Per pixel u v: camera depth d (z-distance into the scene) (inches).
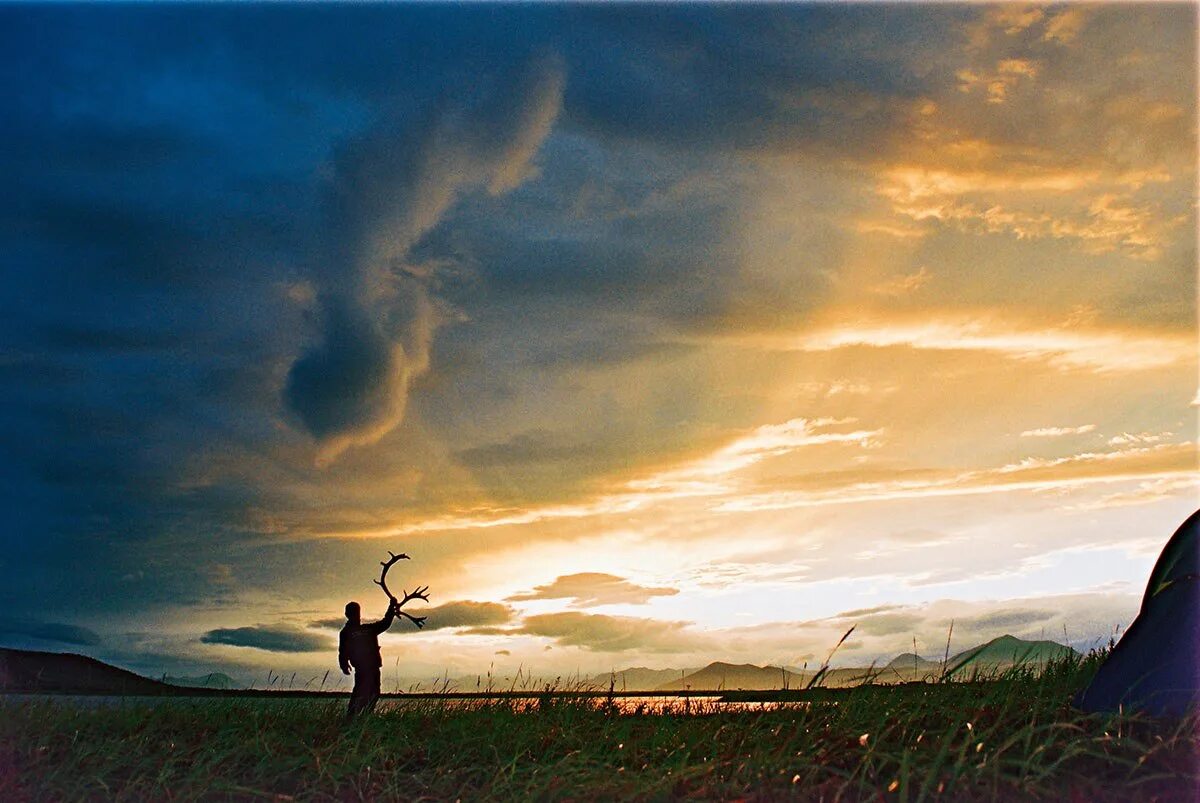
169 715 384.5
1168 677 235.8
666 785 218.7
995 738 226.5
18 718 344.5
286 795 254.5
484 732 330.3
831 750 237.3
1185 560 259.8
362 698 460.1
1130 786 182.7
